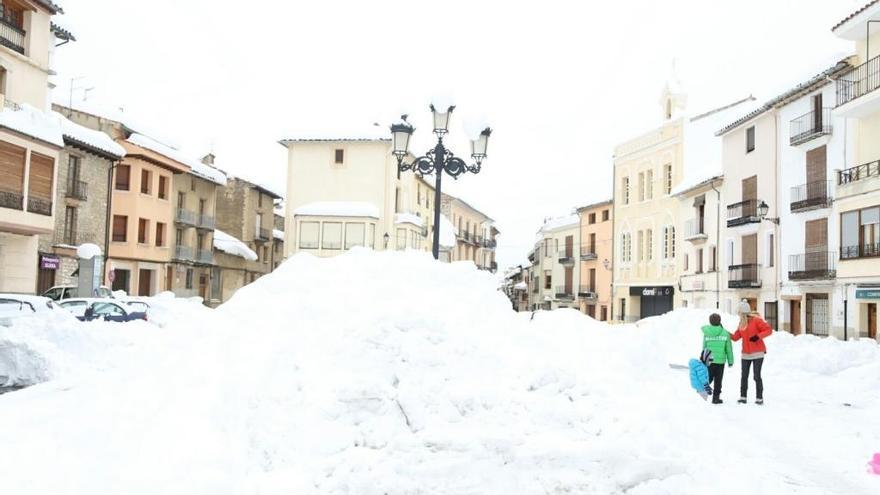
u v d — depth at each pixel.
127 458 5.80
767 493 6.23
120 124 43.69
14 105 30.31
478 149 15.85
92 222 39.88
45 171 30.38
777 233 32.56
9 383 12.87
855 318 26.80
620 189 52.00
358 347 7.30
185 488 5.36
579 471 5.95
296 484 5.60
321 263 9.53
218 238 56.16
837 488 6.80
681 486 5.89
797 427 9.91
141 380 7.31
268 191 63.75
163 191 47.47
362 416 6.49
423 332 7.62
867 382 13.99
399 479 5.66
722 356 12.23
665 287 45.44
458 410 6.65
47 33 33.66
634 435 6.48
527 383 7.19
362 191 56.09
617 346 9.14
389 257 9.70
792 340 18.73
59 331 14.35
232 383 6.78
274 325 7.96
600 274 60.19
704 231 40.44
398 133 15.79
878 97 24.97
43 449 6.00
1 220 27.62
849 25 27.05
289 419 6.41
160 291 46.91
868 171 26.23
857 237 26.55
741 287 34.62
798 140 30.45
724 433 7.95
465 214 82.69
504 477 5.81
